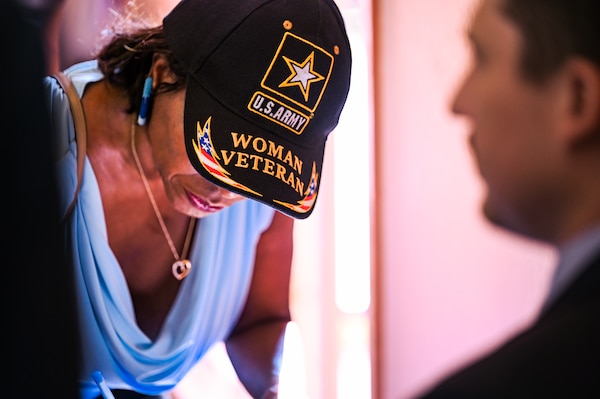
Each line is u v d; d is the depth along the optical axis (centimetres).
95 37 133
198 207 127
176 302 144
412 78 207
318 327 211
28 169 52
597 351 60
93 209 129
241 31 106
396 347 218
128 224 136
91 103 127
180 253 143
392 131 214
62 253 53
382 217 215
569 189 73
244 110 107
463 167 208
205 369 152
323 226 210
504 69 80
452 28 201
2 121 51
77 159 122
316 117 110
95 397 138
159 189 134
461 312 209
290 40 106
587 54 70
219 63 107
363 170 214
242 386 153
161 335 144
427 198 213
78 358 54
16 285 51
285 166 109
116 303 135
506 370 62
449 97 204
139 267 139
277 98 107
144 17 130
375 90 215
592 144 72
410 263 221
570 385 60
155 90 119
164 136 120
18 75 52
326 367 212
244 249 151
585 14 69
